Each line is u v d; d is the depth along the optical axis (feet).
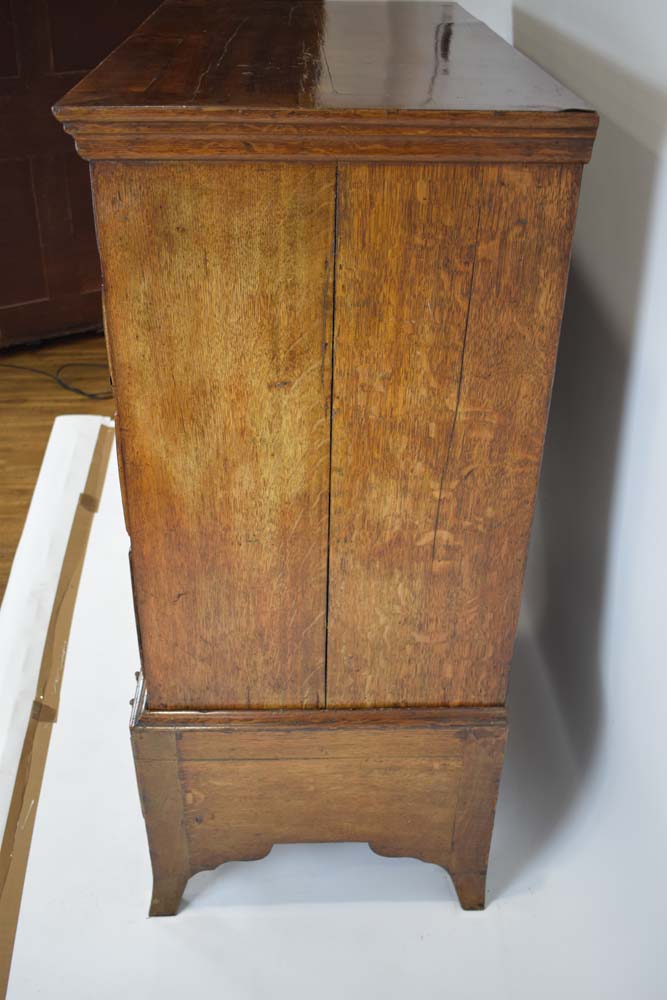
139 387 3.71
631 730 4.76
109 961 4.80
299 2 5.94
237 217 3.38
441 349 3.67
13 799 5.66
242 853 4.94
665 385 4.17
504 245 3.46
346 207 3.38
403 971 4.76
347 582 4.20
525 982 4.68
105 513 8.27
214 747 4.55
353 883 5.23
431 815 4.83
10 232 10.75
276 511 4.01
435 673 4.48
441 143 3.25
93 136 3.21
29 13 9.84
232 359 3.66
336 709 4.55
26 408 10.13
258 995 4.65
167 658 4.39
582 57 4.96
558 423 5.88
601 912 4.88
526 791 5.63
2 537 8.10
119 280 3.49
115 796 5.71
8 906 5.06
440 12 5.77
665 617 4.27
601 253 4.90
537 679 6.34
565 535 5.81
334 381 3.72
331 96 3.36
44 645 6.82
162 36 4.61
